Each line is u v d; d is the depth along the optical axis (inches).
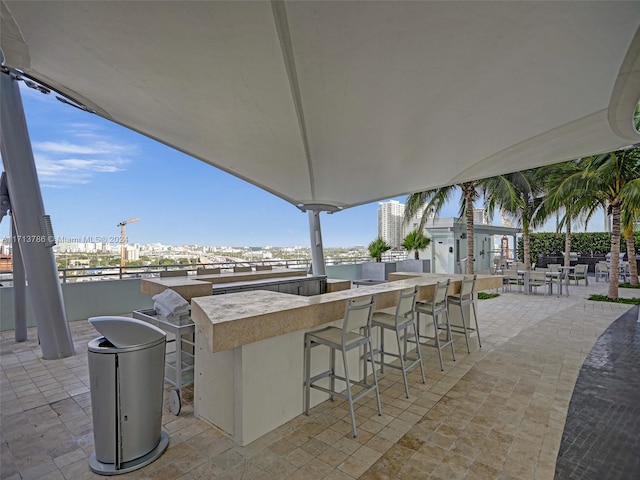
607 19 80.7
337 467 83.5
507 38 88.5
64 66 113.4
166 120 153.3
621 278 559.2
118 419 83.5
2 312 228.1
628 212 340.8
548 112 132.0
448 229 576.4
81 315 252.7
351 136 158.9
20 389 135.3
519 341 199.2
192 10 80.1
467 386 133.1
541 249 719.1
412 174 228.2
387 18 81.4
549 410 113.4
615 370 151.2
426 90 116.6
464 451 90.2
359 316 107.8
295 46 93.0
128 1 78.5
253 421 95.3
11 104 172.4
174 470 82.6
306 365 111.7
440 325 201.9
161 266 295.3
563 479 79.3
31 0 79.6
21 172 174.1
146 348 87.3
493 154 185.3
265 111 135.5
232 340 83.7
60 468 84.8
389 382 136.9
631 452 90.0
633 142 160.7
